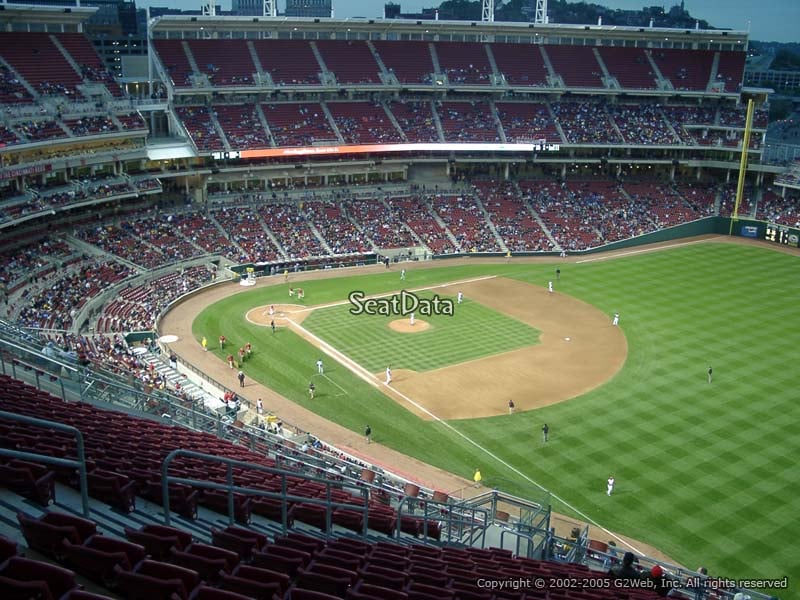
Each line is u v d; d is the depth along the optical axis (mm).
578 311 75562
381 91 107125
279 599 13211
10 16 83000
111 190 81875
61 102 79688
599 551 33812
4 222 68062
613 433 50188
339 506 21328
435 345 66125
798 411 53125
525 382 58469
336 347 65500
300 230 92875
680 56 119500
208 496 19797
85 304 65625
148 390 39625
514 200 105750
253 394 55844
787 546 38062
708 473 45031
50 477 15336
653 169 116250
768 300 78875
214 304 75938
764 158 110625
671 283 84938
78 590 10242
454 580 18469
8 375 30594
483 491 42531
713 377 59281
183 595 11586
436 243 96312
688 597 28984
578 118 111625
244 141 94250
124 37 154375
